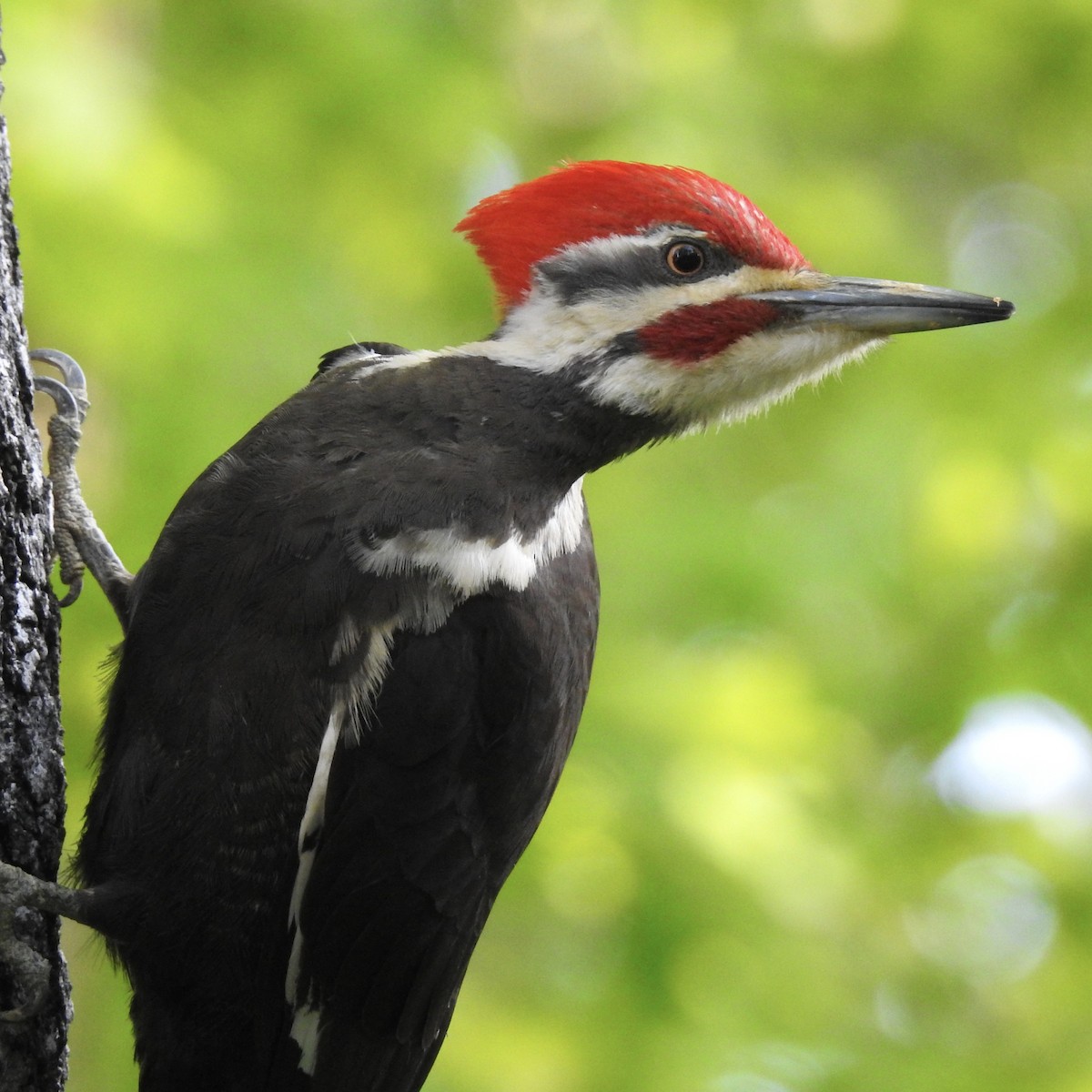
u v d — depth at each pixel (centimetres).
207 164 1142
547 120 1443
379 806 681
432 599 674
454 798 698
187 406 1098
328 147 1276
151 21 1209
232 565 659
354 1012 712
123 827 666
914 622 1420
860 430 1450
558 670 722
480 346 736
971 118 1568
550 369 730
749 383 764
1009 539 1392
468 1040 1104
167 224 1037
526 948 1135
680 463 1406
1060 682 1384
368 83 1261
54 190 1003
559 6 1438
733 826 1092
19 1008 646
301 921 684
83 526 811
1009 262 1566
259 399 1129
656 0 1455
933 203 1614
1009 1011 1316
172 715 657
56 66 1027
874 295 765
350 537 664
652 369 746
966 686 1391
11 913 644
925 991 1286
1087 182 1585
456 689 680
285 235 1192
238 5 1243
